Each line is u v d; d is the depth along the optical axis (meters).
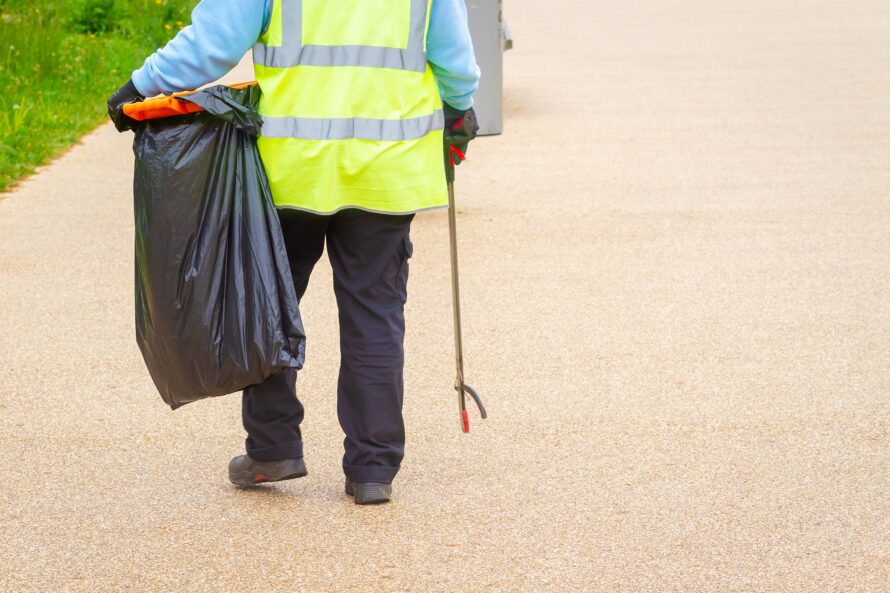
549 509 7.15
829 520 7.00
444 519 7.02
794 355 10.11
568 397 9.14
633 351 10.24
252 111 6.37
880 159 19.03
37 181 17.83
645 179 17.77
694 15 47.25
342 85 6.39
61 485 7.55
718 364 9.89
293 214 6.71
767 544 6.69
